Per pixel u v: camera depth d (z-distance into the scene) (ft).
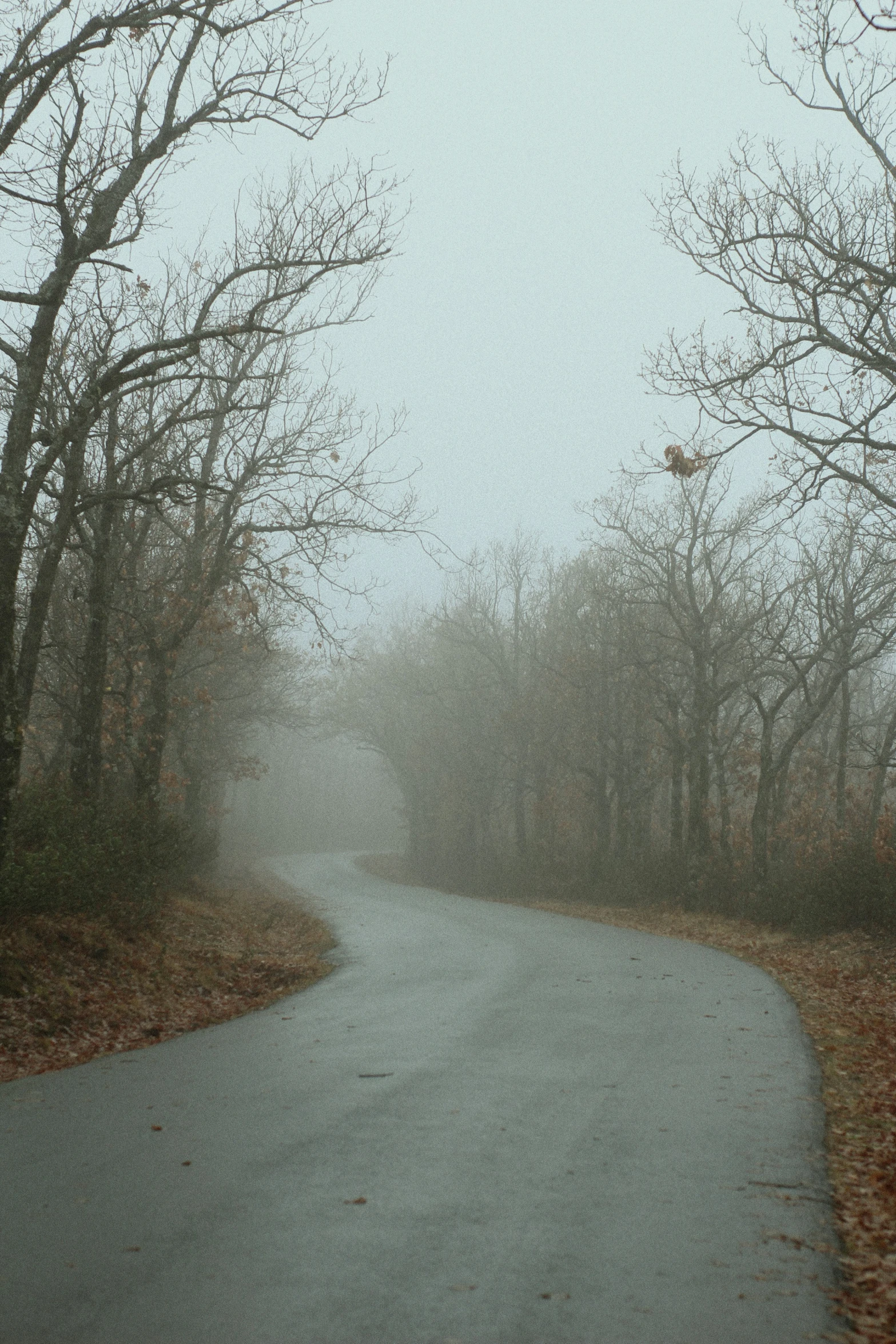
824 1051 32.32
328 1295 14.19
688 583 101.96
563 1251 15.88
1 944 36.70
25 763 102.37
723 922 85.35
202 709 107.04
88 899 45.34
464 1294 14.30
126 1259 15.42
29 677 55.16
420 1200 18.17
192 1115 24.09
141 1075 28.76
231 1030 36.47
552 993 44.45
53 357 59.52
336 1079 28.09
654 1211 17.74
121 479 69.51
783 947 66.49
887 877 66.28
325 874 166.20
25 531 42.96
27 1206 17.74
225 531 72.23
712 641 115.03
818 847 85.20
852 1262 15.65
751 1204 18.13
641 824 128.26
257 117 47.32
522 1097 25.95
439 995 44.19
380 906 104.99
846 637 87.56
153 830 64.54
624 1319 13.60
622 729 126.21
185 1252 15.67
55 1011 34.91
